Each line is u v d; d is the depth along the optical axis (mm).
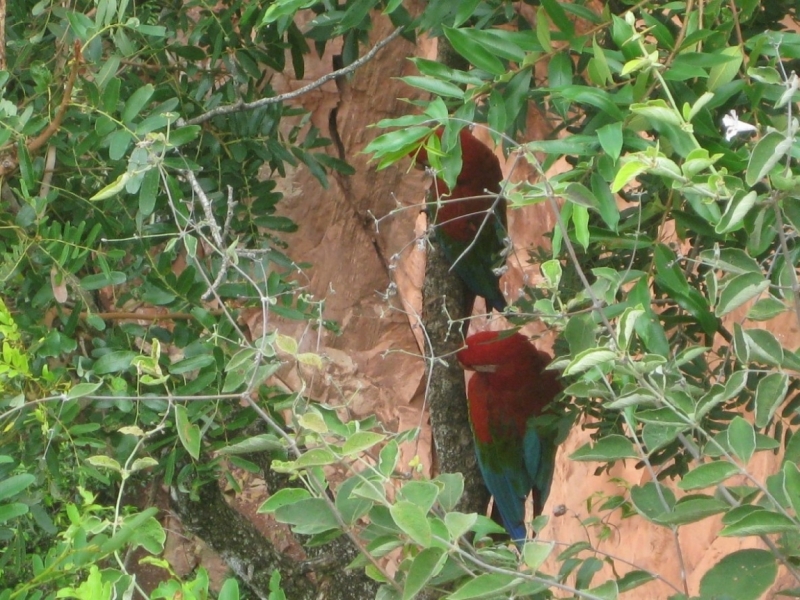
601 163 2725
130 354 3510
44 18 4340
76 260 3619
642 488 2879
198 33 4598
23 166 3496
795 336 5273
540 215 8211
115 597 2285
